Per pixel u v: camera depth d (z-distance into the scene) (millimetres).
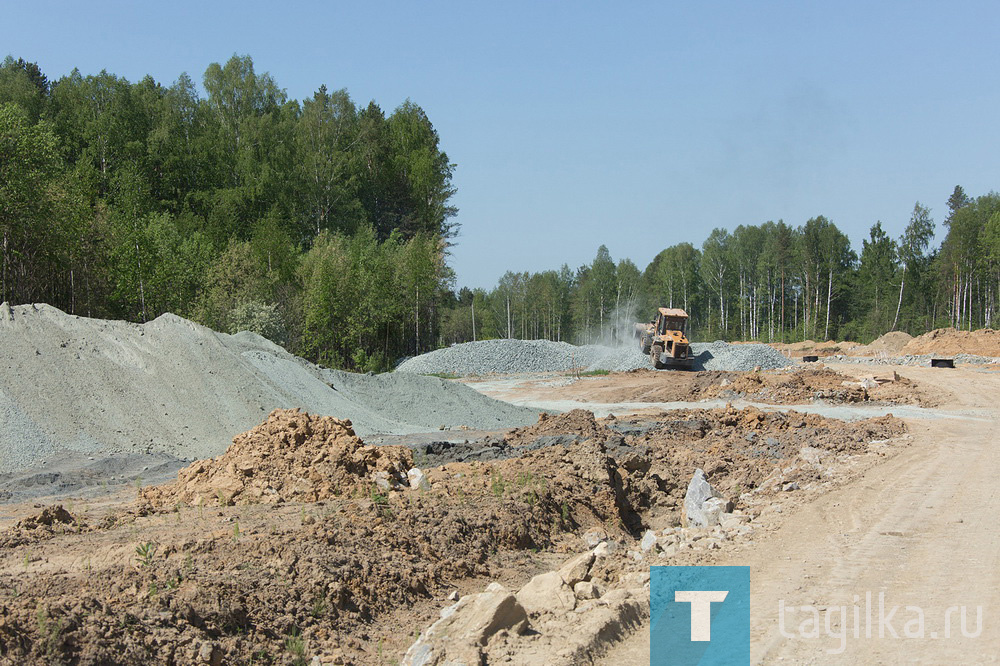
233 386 26109
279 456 15852
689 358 52312
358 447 16172
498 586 9250
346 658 8664
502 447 21641
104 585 8977
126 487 18391
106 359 25031
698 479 16453
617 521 15750
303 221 78688
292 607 9242
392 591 10445
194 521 12922
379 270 67500
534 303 108375
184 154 73938
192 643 7836
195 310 51500
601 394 43875
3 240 42844
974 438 25312
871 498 16281
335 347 62781
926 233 96688
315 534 11266
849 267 107562
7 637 6801
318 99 85500
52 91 74562
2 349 23297
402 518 12688
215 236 66750
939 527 13797
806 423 26719
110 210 54406
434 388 34062
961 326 91188
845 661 8141
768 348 55844
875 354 70375
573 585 10820
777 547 12617
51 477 18641
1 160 42531
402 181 91375
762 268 101750
